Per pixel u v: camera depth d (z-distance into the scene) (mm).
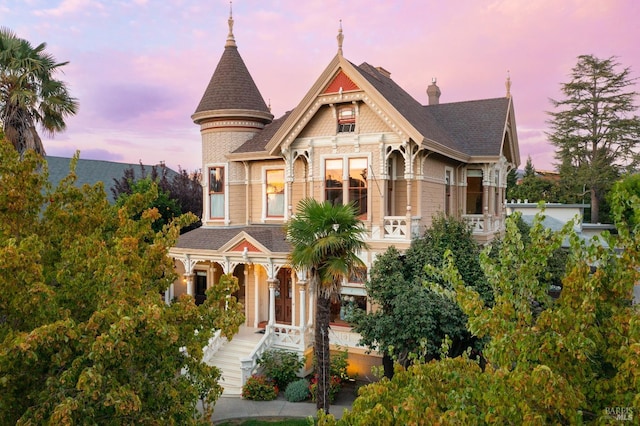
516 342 4926
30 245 6895
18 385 6828
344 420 5492
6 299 6832
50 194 9383
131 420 7066
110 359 6402
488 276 5566
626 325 4688
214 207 24734
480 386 5168
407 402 4672
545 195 63594
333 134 20109
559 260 19359
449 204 23203
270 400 17281
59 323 6031
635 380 4090
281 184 23234
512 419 4488
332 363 18391
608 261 5129
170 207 30953
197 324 8664
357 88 19016
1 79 19812
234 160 23688
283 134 20641
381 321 14531
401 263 16703
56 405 6109
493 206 24438
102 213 10031
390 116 18312
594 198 59969
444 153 20000
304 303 19562
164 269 9445
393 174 20422
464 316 14328
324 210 13805
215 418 15695
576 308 5020
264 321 22938
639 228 4887
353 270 14617
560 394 4184
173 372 7953
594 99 62000
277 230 22469
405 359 14750
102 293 7242
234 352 19766
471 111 26188
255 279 22531
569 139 62719
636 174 54719
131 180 33219
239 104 24094
